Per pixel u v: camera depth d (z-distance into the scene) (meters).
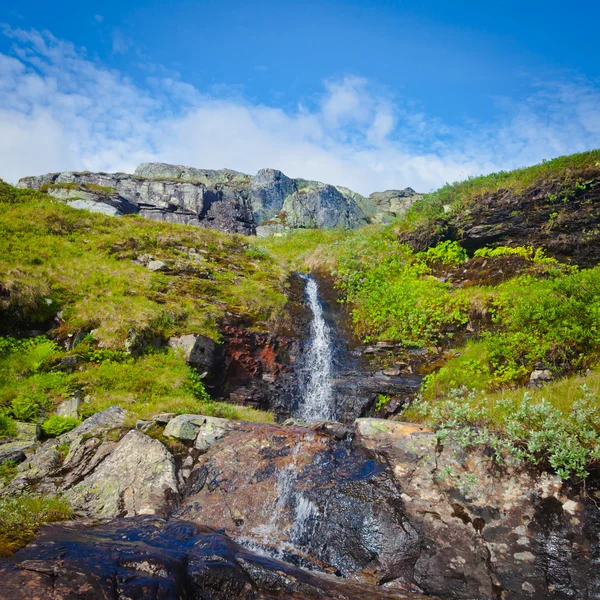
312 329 16.41
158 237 19.05
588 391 6.60
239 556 4.67
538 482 5.50
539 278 14.88
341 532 5.80
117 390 10.80
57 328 12.17
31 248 14.96
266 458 7.27
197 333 13.53
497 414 6.86
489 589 4.91
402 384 12.30
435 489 5.88
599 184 14.59
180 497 6.85
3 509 5.64
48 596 3.25
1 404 9.45
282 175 45.97
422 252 18.89
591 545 4.89
